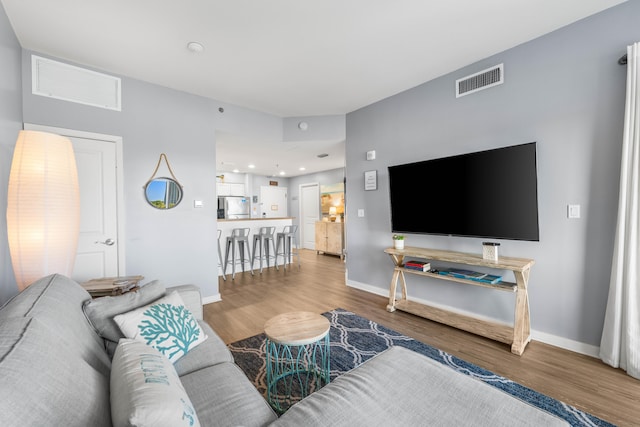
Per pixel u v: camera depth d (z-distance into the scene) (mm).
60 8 1992
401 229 3311
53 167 1829
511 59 2559
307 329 1667
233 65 2816
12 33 2186
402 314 3088
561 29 2285
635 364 1887
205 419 1022
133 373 866
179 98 3369
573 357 2162
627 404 1652
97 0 1919
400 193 3291
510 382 1869
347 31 2305
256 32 2303
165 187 3248
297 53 2617
